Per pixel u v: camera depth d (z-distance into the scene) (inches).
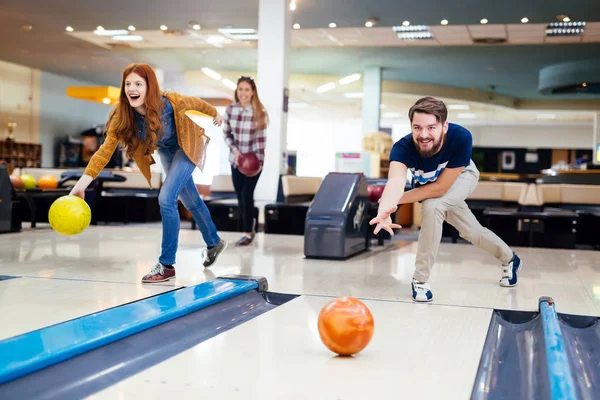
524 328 117.9
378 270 181.5
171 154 153.4
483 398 76.2
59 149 750.5
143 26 499.8
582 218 311.4
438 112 124.0
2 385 64.2
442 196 135.9
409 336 101.7
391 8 426.9
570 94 731.4
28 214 350.6
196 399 68.2
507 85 750.5
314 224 203.5
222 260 190.4
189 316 103.4
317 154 1162.0
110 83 797.9
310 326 106.0
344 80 733.9
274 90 349.1
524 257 227.5
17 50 608.4
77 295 125.3
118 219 381.1
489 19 455.8
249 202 236.4
